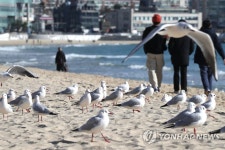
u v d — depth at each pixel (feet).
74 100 84.69
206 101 69.31
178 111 71.36
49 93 94.99
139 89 83.76
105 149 49.44
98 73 238.89
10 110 64.95
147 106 76.38
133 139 53.06
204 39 55.83
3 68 204.33
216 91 109.81
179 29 54.54
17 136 56.34
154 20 88.33
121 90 75.82
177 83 95.50
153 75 92.94
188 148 49.19
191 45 93.15
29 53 536.83
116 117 66.69
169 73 232.53
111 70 264.52
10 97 74.28
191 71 249.96
